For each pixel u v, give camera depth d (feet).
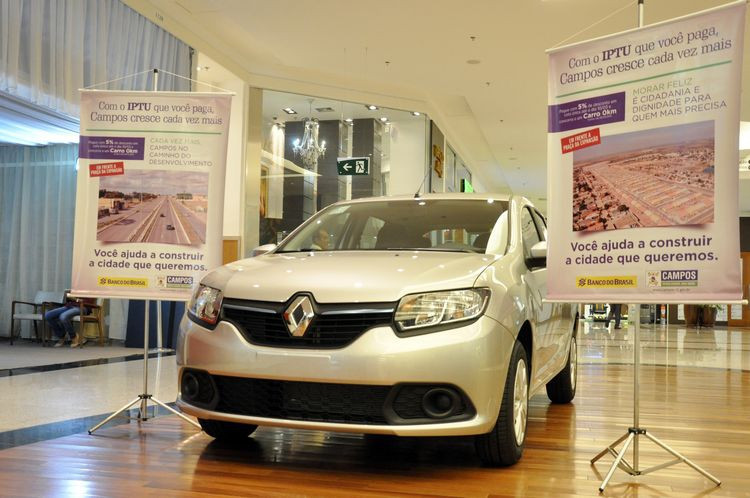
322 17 29.37
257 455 10.07
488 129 50.47
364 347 8.53
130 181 12.64
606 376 21.80
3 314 35.32
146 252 12.55
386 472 9.24
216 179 12.60
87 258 12.60
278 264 10.12
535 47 32.63
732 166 8.82
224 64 33.68
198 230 12.53
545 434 12.17
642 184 9.36
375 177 40.50
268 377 8.80
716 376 22.39
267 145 36.88
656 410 15.17
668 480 9.32
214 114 12.65
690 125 9.09
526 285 10.38
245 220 35.63
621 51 9.60
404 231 11.69
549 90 10.11
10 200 35.73
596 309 67.00
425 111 42.91
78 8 23.91
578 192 9.79
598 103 9.71
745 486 9.11
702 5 26.78
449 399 8.61
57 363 23.04
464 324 8.77
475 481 8.89
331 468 9.39
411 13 28.73
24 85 21.94
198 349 9.38
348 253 10.78
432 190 45.21
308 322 8.80
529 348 10.46
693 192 9.03
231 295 9.44
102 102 12.73
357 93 39.70
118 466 9.36
